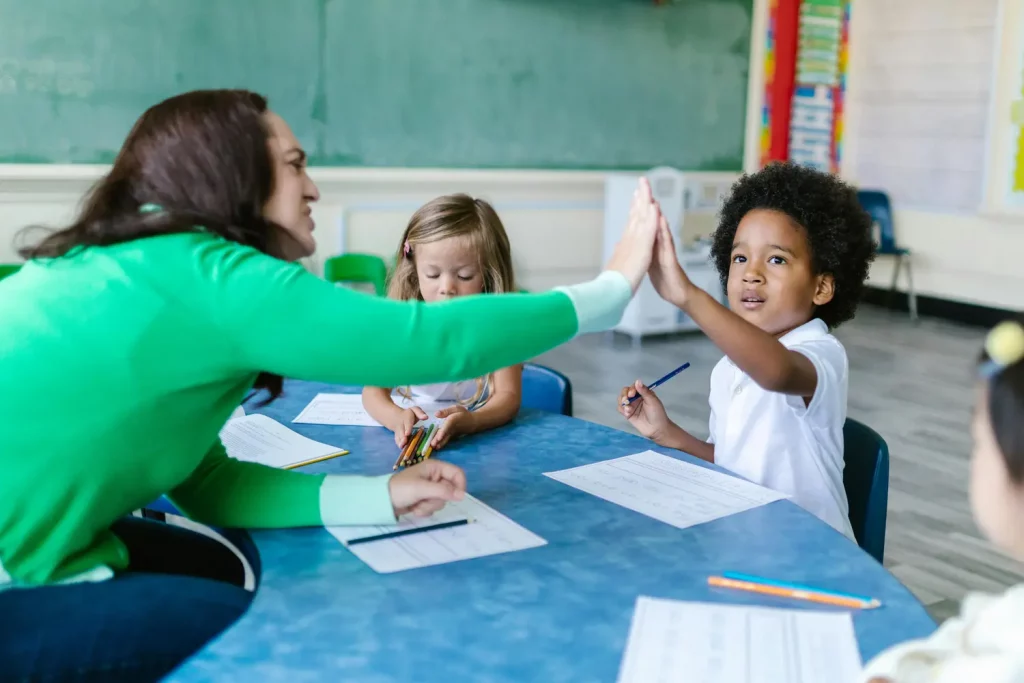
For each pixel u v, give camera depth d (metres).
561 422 1.48
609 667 0.74
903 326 5.79
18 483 0.87
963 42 5.72
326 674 0.73
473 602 0.85
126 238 0.92
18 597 0.89
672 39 5.57
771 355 1.17
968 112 5.76
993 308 5.76
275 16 4.33
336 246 4.74
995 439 0.65
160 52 4.11
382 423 1.46
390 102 4.71
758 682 0.71
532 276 5.43
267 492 1.06
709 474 1.22
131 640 0.88
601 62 5.34
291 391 1.68
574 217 5.50
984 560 2.45
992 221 5.73
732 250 1.48
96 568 0.94
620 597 0.86
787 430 1.35
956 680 0.62
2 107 3.84
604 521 1.05
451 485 1.08
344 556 0.96
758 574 0.91
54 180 4.02
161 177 0.94
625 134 5.54
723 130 5.97
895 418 3.78
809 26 6.14
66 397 0.87
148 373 0.88
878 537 1.29
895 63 6.15
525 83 5.11
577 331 1.02
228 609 0.93
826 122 6.39
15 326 0.90
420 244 1.69
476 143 5.02
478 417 1.42
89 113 4.02
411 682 0.71
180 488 1.10
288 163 0.99
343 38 4.52
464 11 4.82
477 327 0.93
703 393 4.04
